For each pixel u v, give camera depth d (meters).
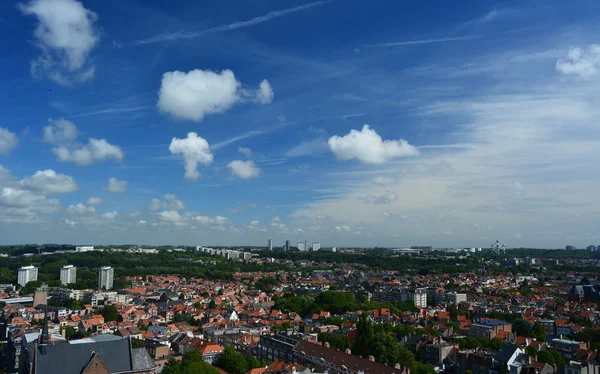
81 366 176.25
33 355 180.25
